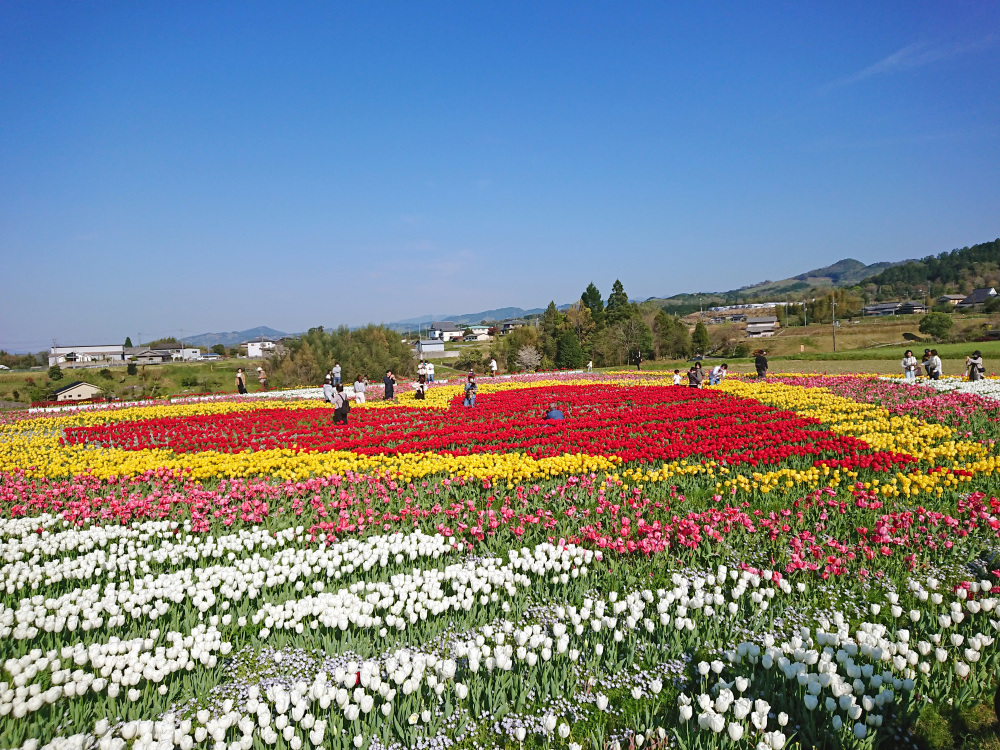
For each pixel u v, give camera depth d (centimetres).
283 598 816
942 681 596
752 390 2861
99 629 752
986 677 604
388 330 10706
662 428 1964
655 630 716
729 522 978
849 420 2053
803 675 561
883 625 689
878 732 548
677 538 958
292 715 552
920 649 605
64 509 1217
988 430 1717
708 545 941
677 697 588
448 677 601
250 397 3603
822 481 1248
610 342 9075
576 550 890
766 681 611
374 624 719
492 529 1033
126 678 605
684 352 9325
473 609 775
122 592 785
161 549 951
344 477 1352
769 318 16388
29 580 867
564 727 532
